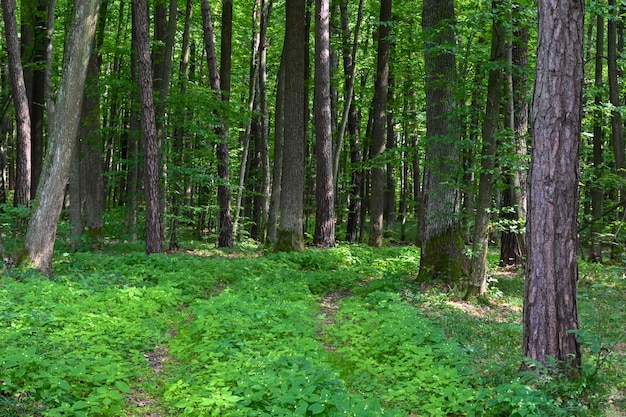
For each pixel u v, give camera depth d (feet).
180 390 20.22
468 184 40.06
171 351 24.94
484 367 23.00
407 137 97.71
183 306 33.99
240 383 18.89
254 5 77.41
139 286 36.09
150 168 47.32
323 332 29.27
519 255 51.67
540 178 20.66
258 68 82.48
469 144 35.32
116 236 69.56
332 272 46.47
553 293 20.45
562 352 20.39
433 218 39.58
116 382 19.31
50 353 20.83
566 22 20.39
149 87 46.96
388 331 26.45
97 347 22.40
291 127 55.62
